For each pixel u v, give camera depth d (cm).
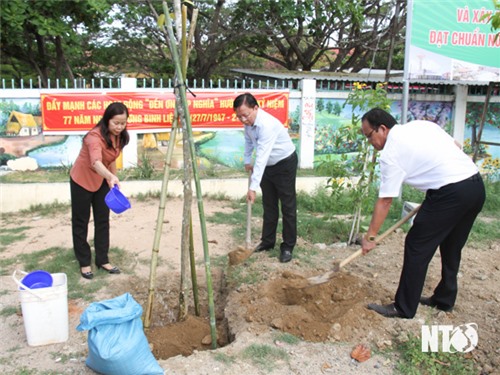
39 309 334
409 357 323
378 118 363
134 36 1323
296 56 1504
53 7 895
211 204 737
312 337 346
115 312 299
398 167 346
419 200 743
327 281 405
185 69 335
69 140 788
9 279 457
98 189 443
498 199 751
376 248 546
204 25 1316
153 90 805
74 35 939
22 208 706
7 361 321
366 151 555
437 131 358
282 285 423
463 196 341
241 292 420
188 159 351
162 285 452
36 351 335
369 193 587
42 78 1065
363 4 1338
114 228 611
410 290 362
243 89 834
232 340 358
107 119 416
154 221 640
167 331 362
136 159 819
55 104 770
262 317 369
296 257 509
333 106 877
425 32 711
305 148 868
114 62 1374
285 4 1160
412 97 908
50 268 475
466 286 441
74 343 346
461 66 727
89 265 461
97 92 782
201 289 448
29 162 779
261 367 312
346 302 398
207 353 324
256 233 596
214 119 833
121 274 469
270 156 476
